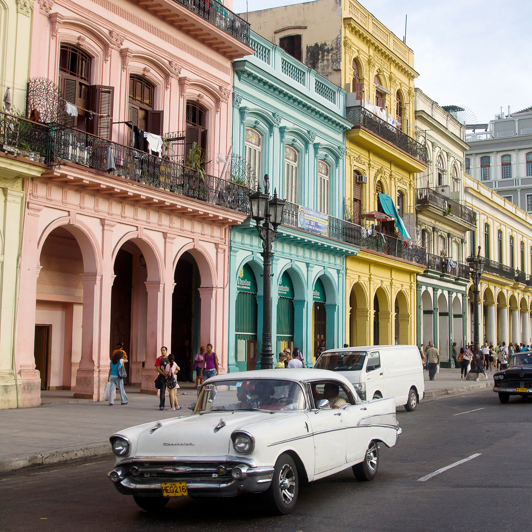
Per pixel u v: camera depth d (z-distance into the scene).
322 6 32.34
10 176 15.87
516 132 67.56
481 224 50.03
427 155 38.44
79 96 18.44
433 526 6.69
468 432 13.99
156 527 6.77
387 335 34.38
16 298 16.03
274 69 26.62
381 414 9.52
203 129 22.78
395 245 34.12
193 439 7.06
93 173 17.17
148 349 20.55
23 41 16.69
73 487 8.83
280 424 7.30
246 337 24.91
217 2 22.83
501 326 53.91
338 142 30.72
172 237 20.86
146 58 20.58
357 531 6.52
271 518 7.05
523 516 7.06
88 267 18.30
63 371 21.42
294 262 26.91
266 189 16.39
